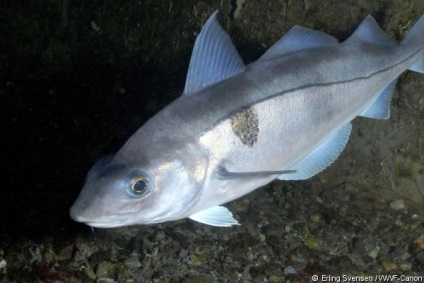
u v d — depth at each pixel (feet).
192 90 1.55
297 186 3.24
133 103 4.06
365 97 1.94
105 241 2.64
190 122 1.50
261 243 2.66
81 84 4.32
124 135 3.74
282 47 1.72
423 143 3.02
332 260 2.50
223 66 1.59
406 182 3.13
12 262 2.48
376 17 2.74
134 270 2.44
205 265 2.48
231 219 1.64
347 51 1.85
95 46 4.06
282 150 1.69
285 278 2.40
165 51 3.57
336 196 3.16
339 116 1.85
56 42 4.24
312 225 2.83
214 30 1.55
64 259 2.52
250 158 1.61
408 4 2.66
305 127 1.72
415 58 2.11
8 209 2.96
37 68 4.40
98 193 1.42
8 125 4.01
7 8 4.15
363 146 3.23
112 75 4.12
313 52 1.77
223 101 1.54
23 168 3.46
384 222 2.89
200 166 1.50
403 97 2.94
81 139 3.82
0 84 4.41
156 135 1.48
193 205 1.54
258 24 2.97
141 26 3.64
